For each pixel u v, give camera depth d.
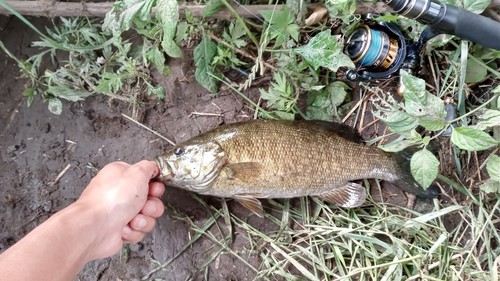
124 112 0.53
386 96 0.51
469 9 0.44
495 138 0.47
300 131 0.47
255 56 0.51
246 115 0.53
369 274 0.50
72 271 0.38
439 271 0.49
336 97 0.51
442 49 0.49
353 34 0.47
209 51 0.49
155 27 0.47
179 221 0.53
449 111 0.47
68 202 0.53
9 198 0.53
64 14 0.49
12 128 0.54
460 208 0.49
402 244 0.49
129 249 0.52
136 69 0.50
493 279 0.47
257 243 0.52
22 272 0.34
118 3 0.44
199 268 0.52
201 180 0.46
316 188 0.48
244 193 0.47
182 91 0.53
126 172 0.44
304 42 0.50
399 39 0.47
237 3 0.47
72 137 0.54
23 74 0.52
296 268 0.52
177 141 0.53
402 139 0.48
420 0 0.40
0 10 0.49
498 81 0.49
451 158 0.51
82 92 0.52
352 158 0.48
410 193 0.51
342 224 0.52
